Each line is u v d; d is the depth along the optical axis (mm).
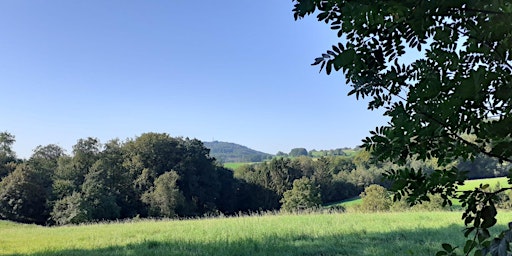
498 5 924
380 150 1277
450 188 1211
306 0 1172
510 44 1021
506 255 846
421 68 1254
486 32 1021
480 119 1089
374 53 1235
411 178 1237
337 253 7582
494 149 1069
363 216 14406
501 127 1013
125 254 8203
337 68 1127
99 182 36844
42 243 10766
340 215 15297
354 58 1162
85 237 11719
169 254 7930
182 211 39531
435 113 1075
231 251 8008
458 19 1097
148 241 9883
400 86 1272
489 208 1109
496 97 990
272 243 8820
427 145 1213
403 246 7824
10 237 12844
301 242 8914
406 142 1209
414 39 1165
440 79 1107
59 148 48312
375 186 24703
